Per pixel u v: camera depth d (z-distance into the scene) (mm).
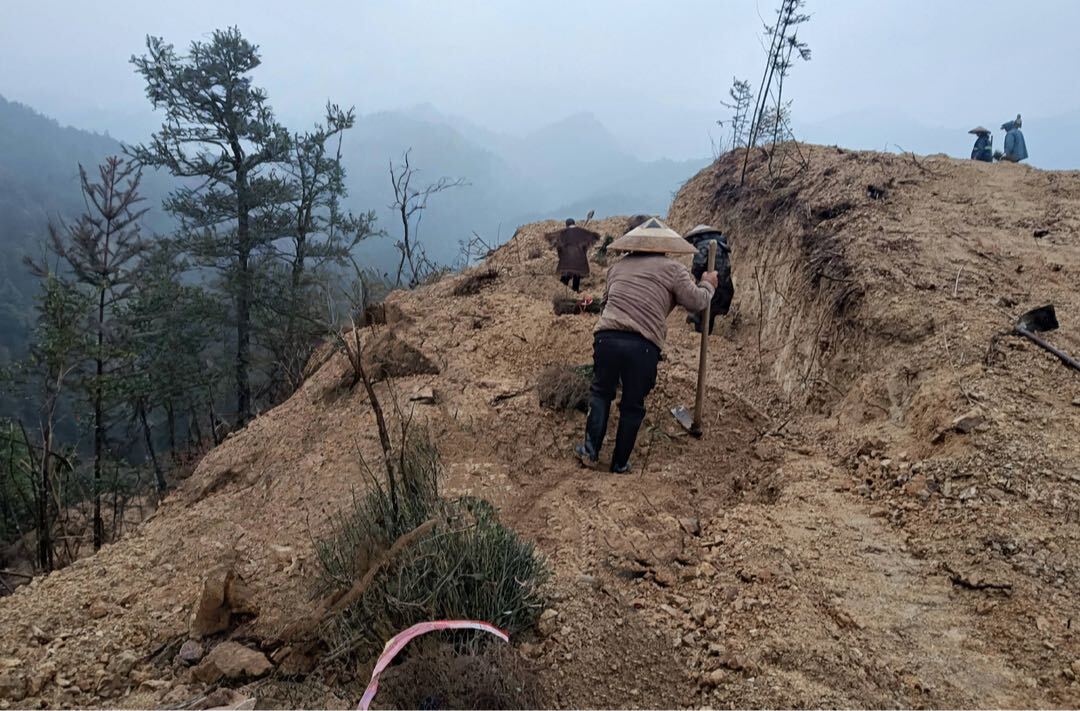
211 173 20562
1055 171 7875
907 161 8211
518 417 5105
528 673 2758
